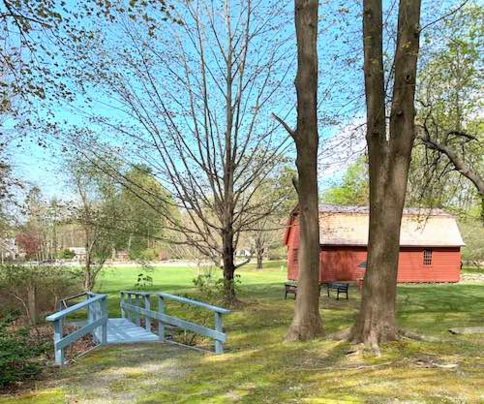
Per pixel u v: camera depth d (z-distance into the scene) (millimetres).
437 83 12273
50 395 5336
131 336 9586
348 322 12336
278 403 4781
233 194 15523
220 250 15594
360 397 4875
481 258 35906
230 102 15172
